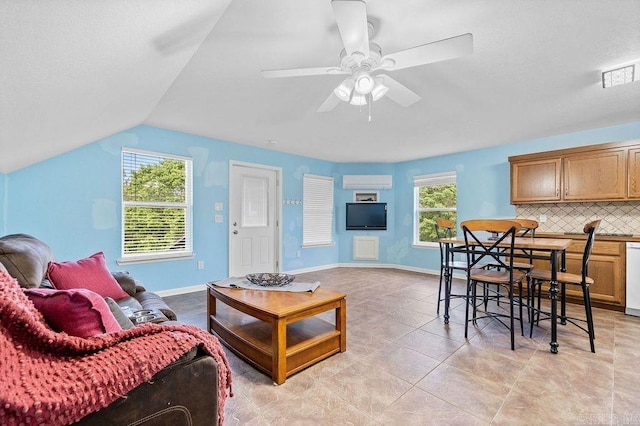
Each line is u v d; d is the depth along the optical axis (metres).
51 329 0.97
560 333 2.63
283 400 1.69
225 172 4.54
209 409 1.04
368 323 2.89
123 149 3.57
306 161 5.73
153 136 3.80
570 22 1.75
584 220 3.90
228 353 2.29
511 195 4.21
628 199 3.33
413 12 1.67
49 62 1.35
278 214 5.28
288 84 2.58
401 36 1.89
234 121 3.60
